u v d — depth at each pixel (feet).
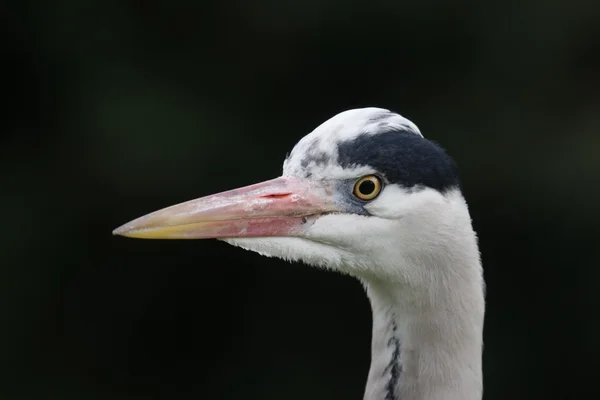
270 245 20.10
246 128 39.40
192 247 40.47
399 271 20.17
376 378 21.15
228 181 38.81
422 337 20.51
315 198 20.06
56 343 39.83
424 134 39.24
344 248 20.15
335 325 40.32
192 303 40.81
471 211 38.58
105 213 38.88
